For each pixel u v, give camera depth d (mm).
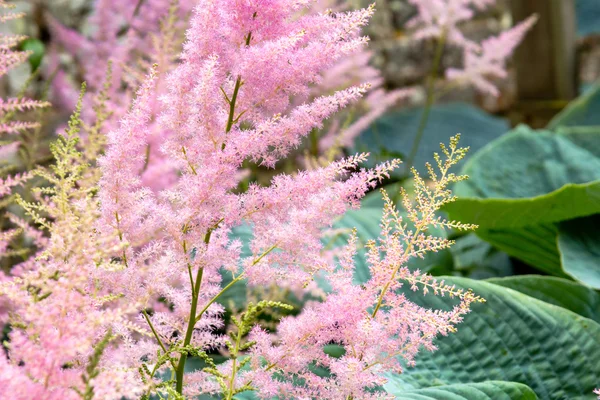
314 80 1316
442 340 1572
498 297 1601
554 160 2598
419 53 4730
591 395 1529
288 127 1302
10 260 1779
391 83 4676
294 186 1307
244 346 1311
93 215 1217
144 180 1573
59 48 3078
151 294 1299
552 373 1546
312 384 1316
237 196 1310
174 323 1352
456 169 3857
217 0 1300
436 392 1435
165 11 2029
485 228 2174
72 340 1185
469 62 2592
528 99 4359
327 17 1320
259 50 1282
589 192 1933
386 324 1322
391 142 4180
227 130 1319
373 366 1312
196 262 1307
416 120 4391
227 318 1750
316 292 1621
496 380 1514
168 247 1315
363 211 2184
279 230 1319
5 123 1497
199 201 1289
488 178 2527
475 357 1560
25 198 1693
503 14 4809
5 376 1168
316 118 1308
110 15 2146
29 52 1439
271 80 1304
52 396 1181
